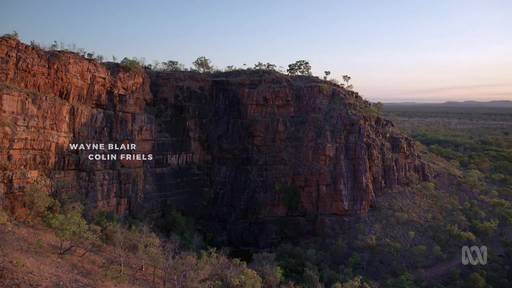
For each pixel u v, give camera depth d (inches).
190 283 1539.1
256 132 3363.7
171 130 3206.2
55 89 2319.1
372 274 2477.9
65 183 2278.5
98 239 1829.5
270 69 3887.8
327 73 4680.1
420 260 2544.3
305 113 3420.3
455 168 3944.4
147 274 1603.1
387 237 2775.6
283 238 3127.5
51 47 2549.2
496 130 7042.3
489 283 2365.9
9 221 1657.2
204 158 3427.7
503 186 3636.8
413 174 3452.3
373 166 3218.5
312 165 3191.4
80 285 1269.7
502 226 2952.8
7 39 2071.9
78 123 2434.8
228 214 3321.9
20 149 2027.6
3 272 1159.6
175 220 2876.5
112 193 2593.5
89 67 2544.3
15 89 2026.3
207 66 3870.6
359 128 3282.5
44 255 1419.8
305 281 2297.0
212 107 3494.1
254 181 3312.0
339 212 3051.2
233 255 2984.7
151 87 3221.0
